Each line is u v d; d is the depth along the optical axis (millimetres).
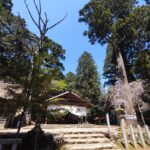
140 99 21734
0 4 17234
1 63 14961
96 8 20078
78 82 38219
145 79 22609
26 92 7184
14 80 7277
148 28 21109
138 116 22328
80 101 23703
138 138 10484
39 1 9539
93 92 34406
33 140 8000
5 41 17250
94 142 9102
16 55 15148
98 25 20344
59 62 23328
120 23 18969
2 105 6977
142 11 19125
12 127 15961
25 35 16016
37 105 7184
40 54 8227
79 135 9789
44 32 9484
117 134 10297
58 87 7605
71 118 24203
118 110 20609
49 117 7797
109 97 25812
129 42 23156
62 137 8977
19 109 7277
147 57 20906
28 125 13727
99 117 28875
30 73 7520
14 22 17625
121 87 22641
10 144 6172
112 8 20812
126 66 28031
